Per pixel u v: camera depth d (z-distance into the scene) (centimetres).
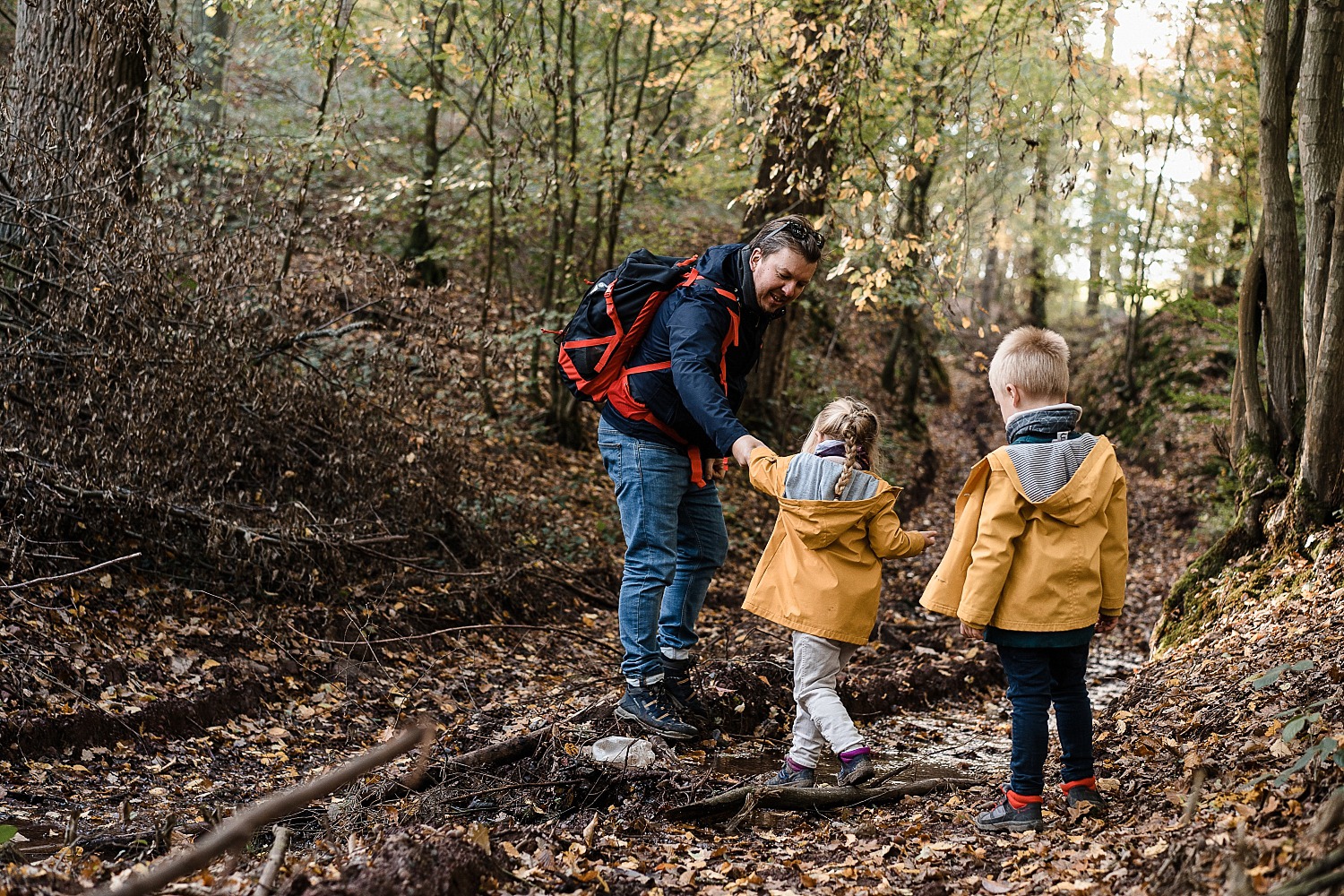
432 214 1136
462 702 525
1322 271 562
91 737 406
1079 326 2453
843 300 1296
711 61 1063
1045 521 315
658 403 396
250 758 427
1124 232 1609
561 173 965
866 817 348
